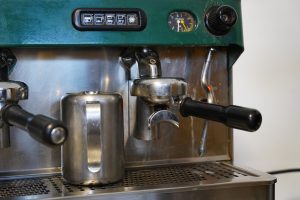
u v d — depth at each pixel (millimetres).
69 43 612
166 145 750
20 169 681
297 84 925
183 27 662
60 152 694
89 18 616
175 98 608
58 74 694
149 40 640
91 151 588
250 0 895
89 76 707
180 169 716
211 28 668
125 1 631
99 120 589
